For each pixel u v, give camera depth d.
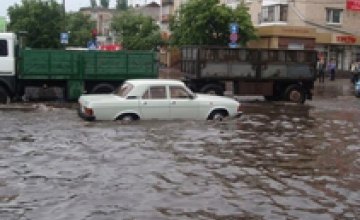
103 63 22.39
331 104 24.69
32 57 21.64
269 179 9.21
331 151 11.97
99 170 9.56
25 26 49.44
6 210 7.21
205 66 24.22
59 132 13.52
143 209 7.32
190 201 7.75
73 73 22.11
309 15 46.44
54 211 7.18
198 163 10.30
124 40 64.38
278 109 21.41
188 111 15.77
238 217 7.07
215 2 41.53
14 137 12.85
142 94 15.48
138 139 12.62
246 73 24.77
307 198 8.08
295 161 10.77
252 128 15.09
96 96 16.08
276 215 7.20
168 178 9.08
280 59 25.14
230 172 9.64
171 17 46.19
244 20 41.56
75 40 73.81
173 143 12.26
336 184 8.98
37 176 9.10
